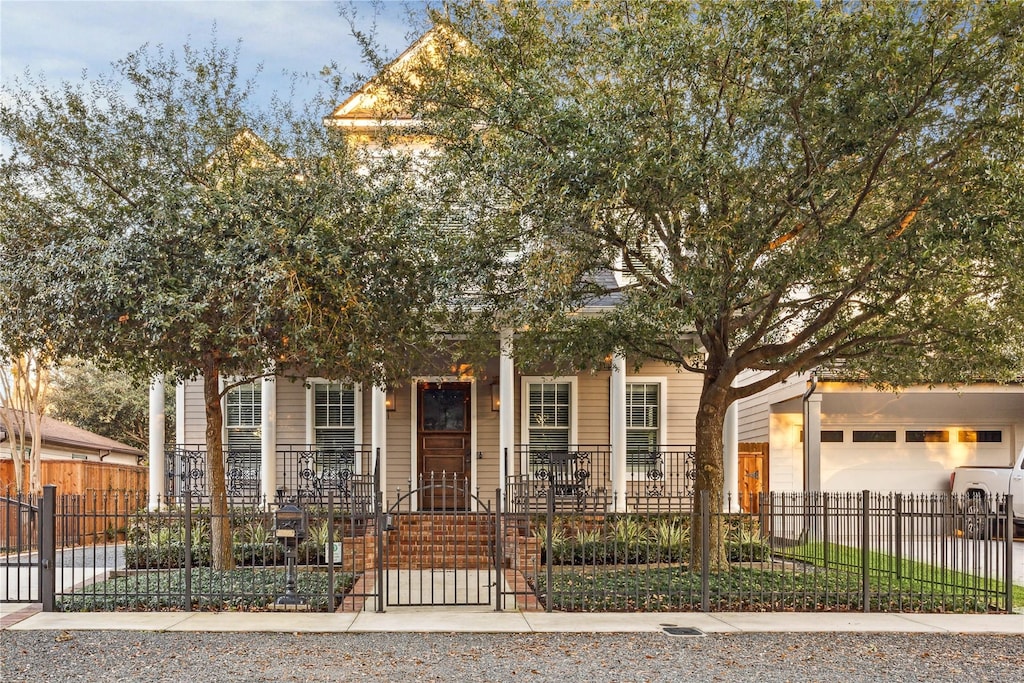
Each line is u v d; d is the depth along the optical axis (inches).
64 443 869.8
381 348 433.1
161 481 582.6
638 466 655.1
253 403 657.0
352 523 419.8
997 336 409.7
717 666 286.7
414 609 379.6
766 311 429.7
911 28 350.0
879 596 384.5
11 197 422.9
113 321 384.2
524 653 302.5
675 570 449.1
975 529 408.5
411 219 428.5
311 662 288.4
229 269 383.9
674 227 403.5
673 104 377.1
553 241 381.4
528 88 364.2
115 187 440.1
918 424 783.1
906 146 368.5
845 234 353.1
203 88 454.0
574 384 663.8
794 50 347.9
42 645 310.2
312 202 419.2
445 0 408.2
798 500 679.1
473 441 658.8
